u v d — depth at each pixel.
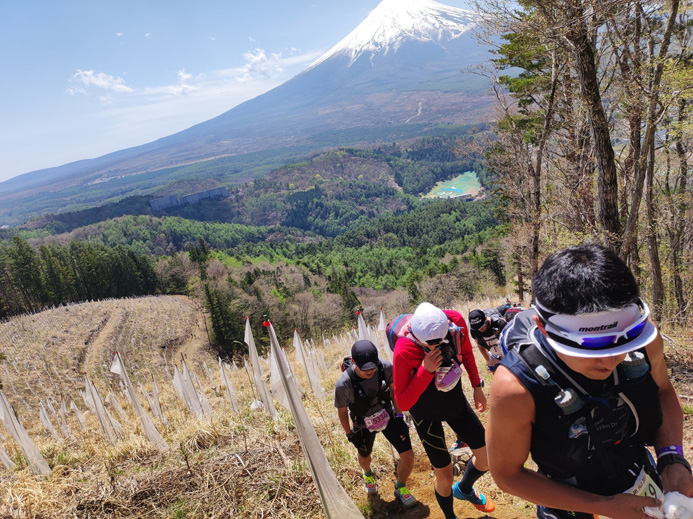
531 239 16.31
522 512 3.18
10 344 64.94
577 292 1.13
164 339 70.00
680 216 13.50
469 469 3.12
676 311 10.19
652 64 8.41
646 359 1.42
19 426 4.77
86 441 5.96
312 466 3.00
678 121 9.55
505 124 17.19
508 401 1.40
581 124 12.45
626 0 7.34
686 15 8.98
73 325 75.06
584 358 1.23
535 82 15.65
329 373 9.55
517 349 1.47
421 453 4.38
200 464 4.29
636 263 11.71
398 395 2.92
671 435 1.51
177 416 7.44
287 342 57.12
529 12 8.73
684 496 1.31
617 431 1.39
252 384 8.12
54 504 3.94
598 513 1.40
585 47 7.81
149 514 3.75
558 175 14.51
